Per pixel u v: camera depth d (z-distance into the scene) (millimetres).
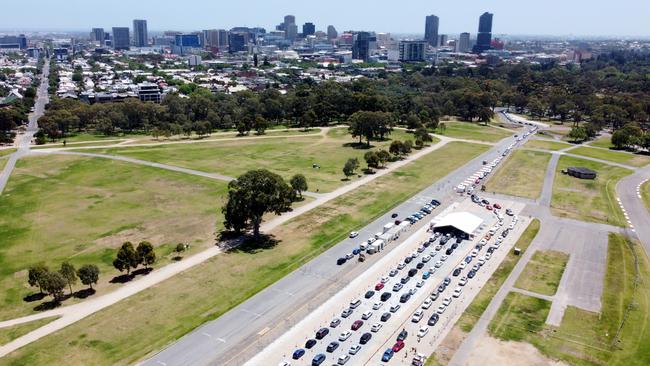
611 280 121125
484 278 122062
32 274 110312
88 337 96938
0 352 92188
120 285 117500
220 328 100500
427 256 131250
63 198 179875
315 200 177625
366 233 149375
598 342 96562
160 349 93438
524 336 98312
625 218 164250
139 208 169750
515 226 155625
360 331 100250
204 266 126875
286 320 103688
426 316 105500
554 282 120000
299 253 134750
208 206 171625
